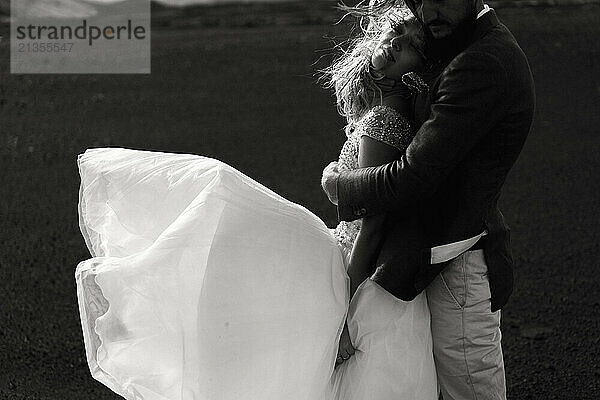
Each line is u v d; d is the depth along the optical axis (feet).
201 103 44.06
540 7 62.13
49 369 18.86
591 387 17.61
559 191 29.55
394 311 12.03
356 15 12.71
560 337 19.72
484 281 12.30
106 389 17.97
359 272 12.11
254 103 43.47
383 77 12.03
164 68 52.70
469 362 12.59
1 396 17.65
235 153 35.29
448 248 11.75
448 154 11.15
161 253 11.24
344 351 12.18
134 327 11.31
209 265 11.21
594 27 54.54
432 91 11.50
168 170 12.42
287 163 33.68
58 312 21.77
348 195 11.69
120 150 13.08
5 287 23.30
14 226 28.12
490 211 12.16
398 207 11.48
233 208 11.55
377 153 11.82
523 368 18.42
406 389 11.97
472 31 11.44
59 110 44.06
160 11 72.43
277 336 11.37
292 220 11.94
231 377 11.18
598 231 25.95
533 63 47.01
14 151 37.11
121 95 46.68
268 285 11.41
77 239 26.91
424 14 11.44
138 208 12.39
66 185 32.42
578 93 41.65
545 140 35.24
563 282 22.56
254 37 60.34
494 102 11.09
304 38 58.54
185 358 11.15
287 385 11.44
